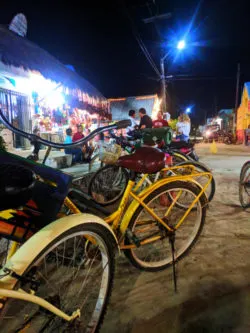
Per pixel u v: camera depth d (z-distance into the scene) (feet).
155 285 7.38
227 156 38.45
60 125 29.68
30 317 5.41
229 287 7.15
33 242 4.44
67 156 19.30
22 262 4.23
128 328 5.91
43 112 26.78
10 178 4.24
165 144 15.61
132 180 7.36
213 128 97.45
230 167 26.50
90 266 7.06
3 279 4.05
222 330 5.77
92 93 27.09
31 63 17.29
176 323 6.00
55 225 4.74
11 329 5.84
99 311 5.68
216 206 13.71
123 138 15.08
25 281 4.25
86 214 5.35
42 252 4.43
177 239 9.93
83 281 7.32
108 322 6.09
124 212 7.91
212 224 11.33
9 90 22.25
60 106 29.58
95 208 7.50
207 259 8.60
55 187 5.70
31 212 5.47
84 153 22.98
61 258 7.74
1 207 4.08
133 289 7.23
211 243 9.65
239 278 7.52
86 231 5.21
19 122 23.67
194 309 6.40
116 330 5.88
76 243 7.51
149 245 9.52
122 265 8.47
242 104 76.79
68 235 4.87
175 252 8.46
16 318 6.11
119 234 7.20
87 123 35.37
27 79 21.08
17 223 5.36
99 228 5.50
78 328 5.26
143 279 7.68
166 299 6.78
